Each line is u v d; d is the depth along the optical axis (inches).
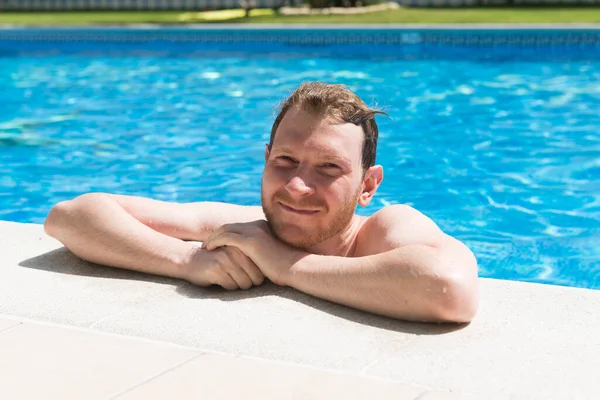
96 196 114.6
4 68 414.9
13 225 133.3
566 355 84.1
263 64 417.4
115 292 102.6
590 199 184.5
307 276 99.4
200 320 92.9
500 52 442.6
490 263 149.5
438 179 203.9
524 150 230.1
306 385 76.7
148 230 111.6
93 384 76.9
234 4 794.8
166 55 462.6
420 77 364.8
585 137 243.4
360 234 107.7
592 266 147.1
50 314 95.0
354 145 99.6
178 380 77.7
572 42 435.2
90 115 288.0
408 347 86.1
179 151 234.1
